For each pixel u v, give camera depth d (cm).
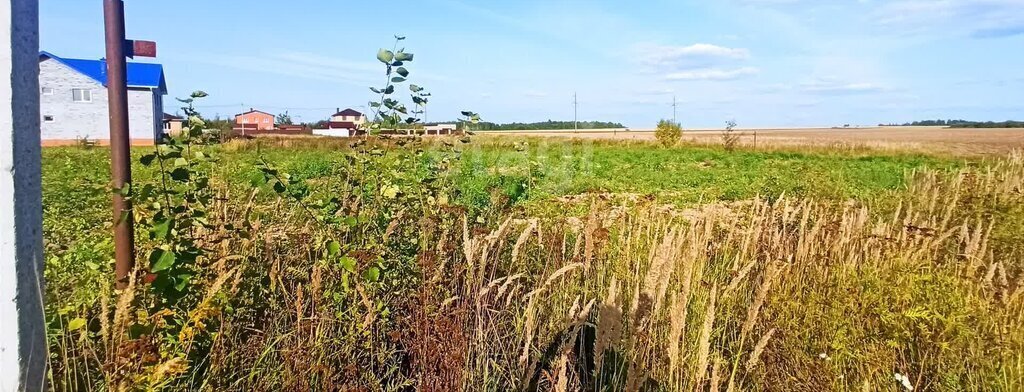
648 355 350
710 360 353
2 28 201
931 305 362
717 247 529
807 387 346
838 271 443
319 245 399
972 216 712
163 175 333
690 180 1633
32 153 215
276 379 304
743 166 2245
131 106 3972
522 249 497
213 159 432
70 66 4009
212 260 343
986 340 351
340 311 357
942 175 1041
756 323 390
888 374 340
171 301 296
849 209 752
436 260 387
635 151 3238
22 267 211
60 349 274
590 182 1489
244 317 342
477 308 350
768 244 511
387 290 390
